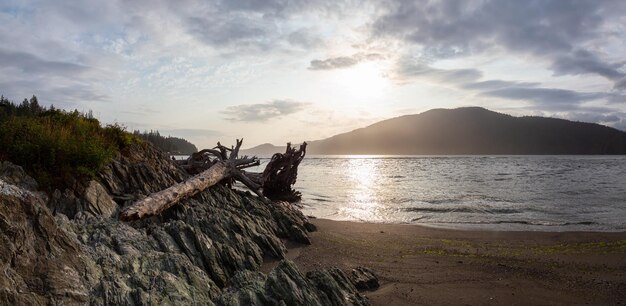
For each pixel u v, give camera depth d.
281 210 19.53
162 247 9.91
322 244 15.62
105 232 9.80
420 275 12.40
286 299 7.70
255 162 29.09
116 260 8.06
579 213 26.50
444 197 35.50
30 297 6.07
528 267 13.57
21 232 6.55
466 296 10.73
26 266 6.36
